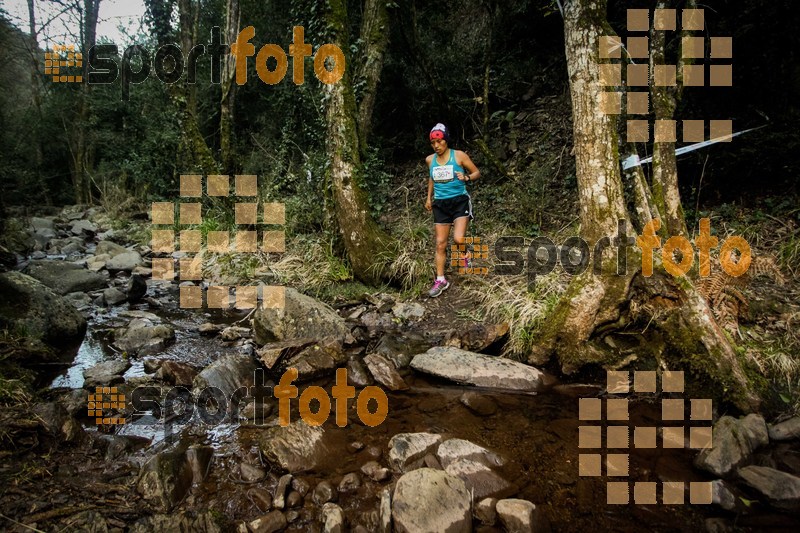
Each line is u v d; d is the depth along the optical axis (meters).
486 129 7.13
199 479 2.16
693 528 1.90
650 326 3.21
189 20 8.54
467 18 9.91
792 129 4.55
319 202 6.21
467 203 4.40
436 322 4.18
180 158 9.19
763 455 2.31
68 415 2.46
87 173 13.14
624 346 3.26
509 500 1.93
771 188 4.77
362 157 6.03
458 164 4.27
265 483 2.16
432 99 8.23
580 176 3.43
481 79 8.18
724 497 1.99
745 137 4.77
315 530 1.86
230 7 8.55
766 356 3.00
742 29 4.59
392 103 8.97
